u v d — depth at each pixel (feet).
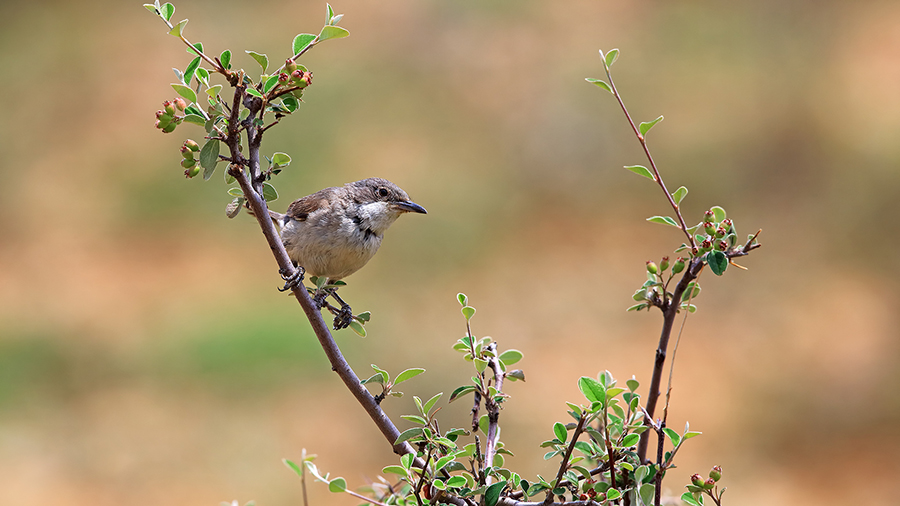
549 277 52.16
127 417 40.91
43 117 66.59
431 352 45.34
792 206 56.13
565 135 62.75
